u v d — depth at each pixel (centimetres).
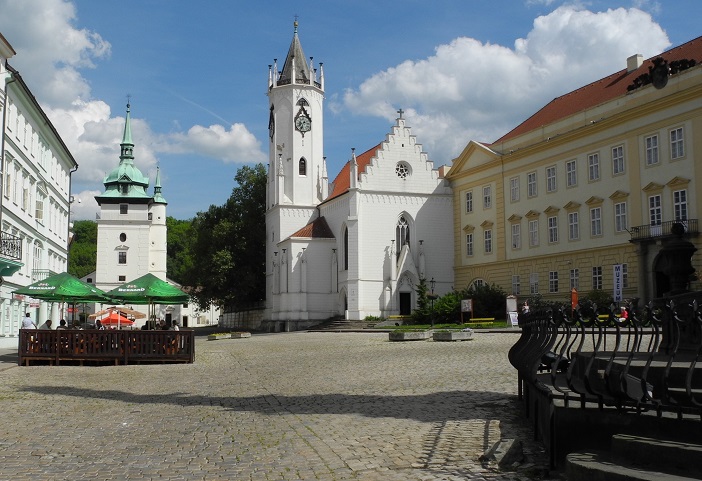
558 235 5781
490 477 867
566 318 991
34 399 1719
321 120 8362
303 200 8138
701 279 4381
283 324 7594
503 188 6494
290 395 1692
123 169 11569
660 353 1174
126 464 983
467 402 1442
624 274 5112
